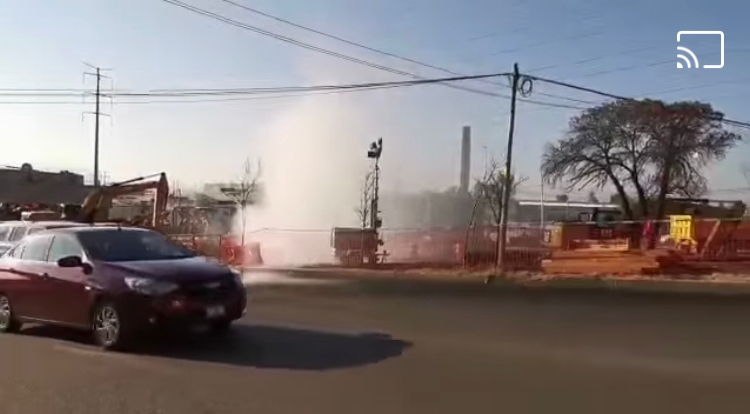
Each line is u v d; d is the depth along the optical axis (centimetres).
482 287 2003
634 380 820
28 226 1659
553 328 1212
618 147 5053
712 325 1247
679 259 2370
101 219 2889
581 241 2719
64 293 1093
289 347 1034
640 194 5022
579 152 5169
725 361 923
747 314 1395
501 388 786
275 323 1269
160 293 991
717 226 2530
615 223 2803
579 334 1146
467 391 775
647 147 4984
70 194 5534
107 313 1032
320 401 741
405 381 821
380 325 1245
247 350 1013
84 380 845
